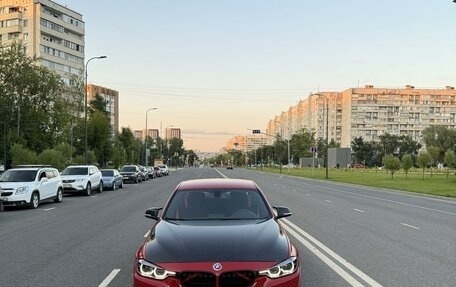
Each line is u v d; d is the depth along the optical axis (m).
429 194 29.55
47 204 21.91
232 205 6.54
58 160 37.69
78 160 46.88
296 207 19.55
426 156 52.88
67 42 109.31
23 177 20.55
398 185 39.09
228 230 5.51
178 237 5.33
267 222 5.97
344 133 158.50
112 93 143.00
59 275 7.52
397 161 53.25
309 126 153.50
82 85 58.59
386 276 7.41
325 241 10.80
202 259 4.76
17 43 47.19
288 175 69.81
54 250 9.77
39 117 46.75
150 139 133.62
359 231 12.49
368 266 8.14
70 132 53.47
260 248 4.98
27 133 46.44
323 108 145.62
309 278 7.27
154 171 61.72
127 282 7.05
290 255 5.03
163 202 22.48
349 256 9.04
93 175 29.64
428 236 11.71
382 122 153.88
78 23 113.00
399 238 11.34
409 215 16.91
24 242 10.84
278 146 130.75
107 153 66.25
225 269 4.62
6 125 45.28
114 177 34.47
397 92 154.00
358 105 152.75
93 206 20.67
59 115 49.28
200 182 7.29
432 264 8.33
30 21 99.94
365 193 30.45
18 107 45.34
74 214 17.28
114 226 13.63
